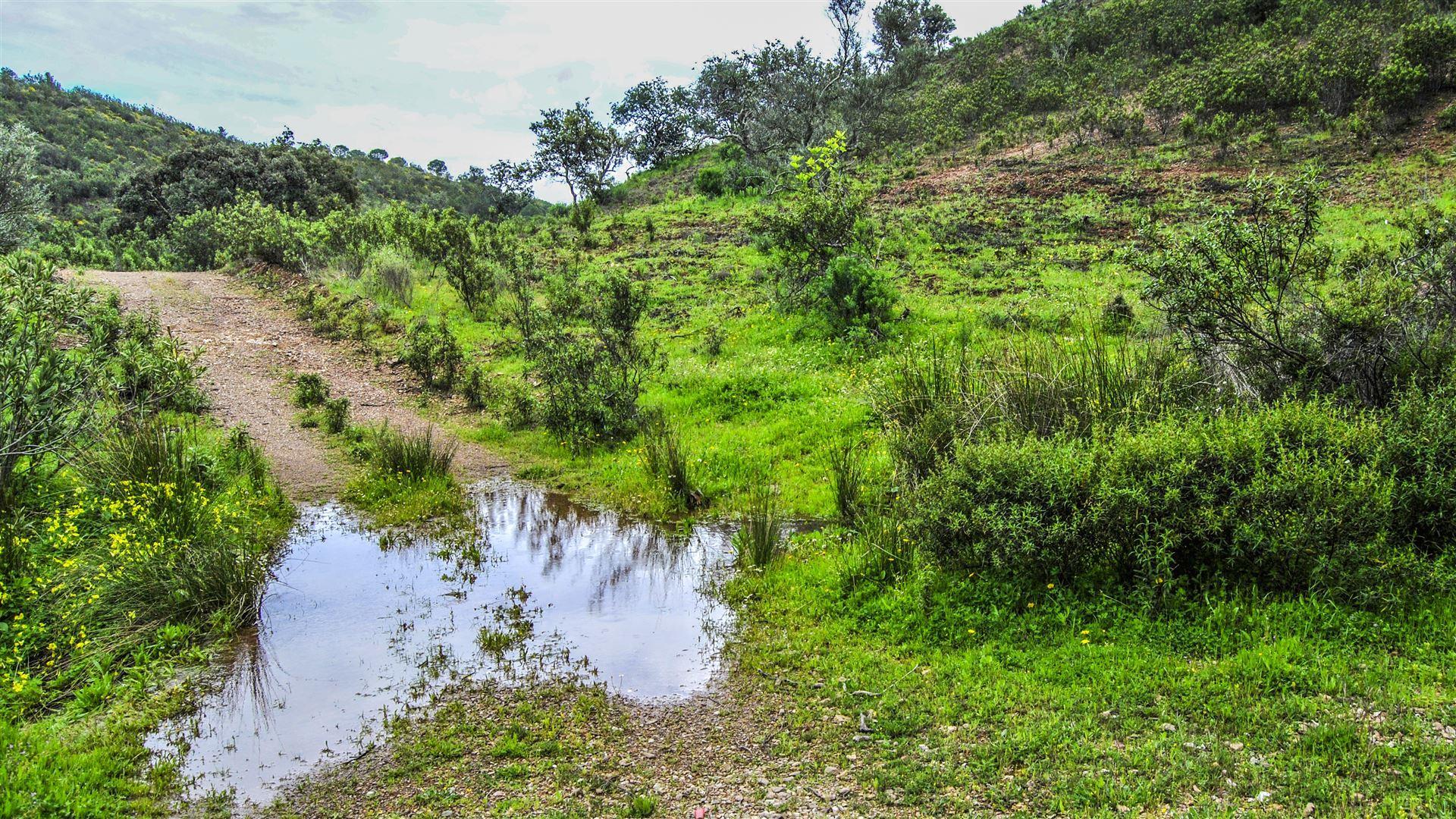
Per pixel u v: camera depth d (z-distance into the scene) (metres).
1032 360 7.36
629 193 37.03
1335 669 4.14
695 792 3.76
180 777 3.96
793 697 4.58
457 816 3.64
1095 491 5.15
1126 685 4.27
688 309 15.50
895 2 38.78
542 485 8.91
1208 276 6.46
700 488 8.39
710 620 5.69
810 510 7.74
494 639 5.41
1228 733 3.79
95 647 5.03
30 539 6.05
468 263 16.31
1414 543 4.97
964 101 35.38
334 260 18.41
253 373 12.38
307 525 7.60
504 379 12.35
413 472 8.74
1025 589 5.29
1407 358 6.25
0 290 6.79
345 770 4.02
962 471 5.69
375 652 5.25
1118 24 37.91
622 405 10.30
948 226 19.77
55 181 53.59
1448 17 25.58
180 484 6.88
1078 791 3.47
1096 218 19.64
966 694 4.38
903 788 3.66
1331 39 26.52
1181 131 26.02
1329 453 5.05
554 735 4.28
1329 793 3.29
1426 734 3.60
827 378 11.03
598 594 6.18
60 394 6.94
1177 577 5.09
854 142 34.47
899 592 5.55
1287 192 6.50
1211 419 5.80
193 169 33.75
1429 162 18.83
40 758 3.95
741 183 30.22
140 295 16.05
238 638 5.41
